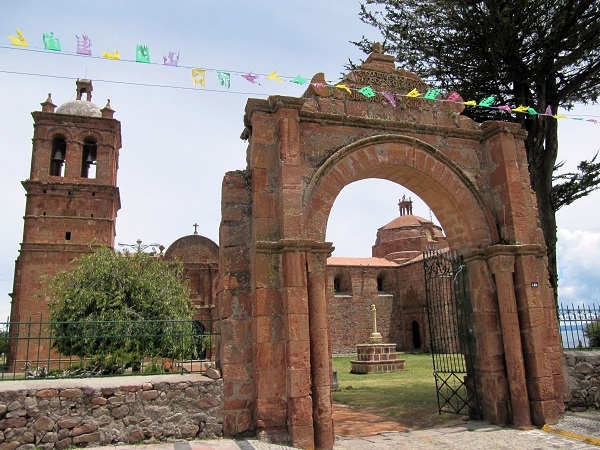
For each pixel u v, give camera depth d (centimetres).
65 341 1333
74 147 3528
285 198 940
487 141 1173
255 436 877
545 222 1453
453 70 1568
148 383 862
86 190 3450
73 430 807
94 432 816
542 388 1003
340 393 1758
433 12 1506
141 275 2175
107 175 3525
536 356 1017
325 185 1005
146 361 1322
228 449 792
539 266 1108
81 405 821
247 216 986
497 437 927
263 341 894
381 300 4803
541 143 1488
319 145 1028
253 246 953
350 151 1036
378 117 1094
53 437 796
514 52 1433
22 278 3172
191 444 820
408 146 1092
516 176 1122
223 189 991
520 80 1495
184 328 1105
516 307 1054
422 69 1617
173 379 885
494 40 1405
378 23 1628
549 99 1517
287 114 983
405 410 1298
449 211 1152
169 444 822
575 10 1345
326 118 1033
